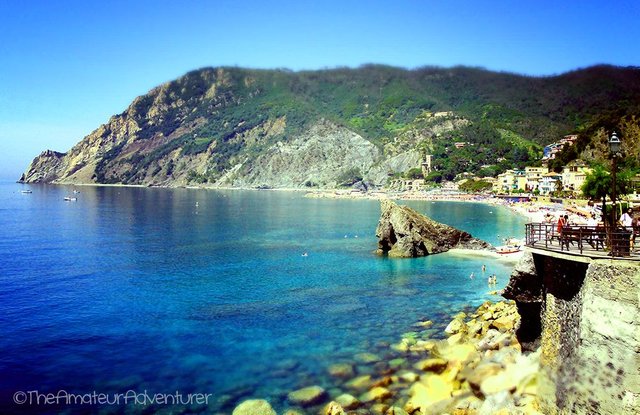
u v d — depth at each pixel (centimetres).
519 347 2861
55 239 9162
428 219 7794
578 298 2027
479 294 4847
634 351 1734
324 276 5791
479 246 7806
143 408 2506
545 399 2183
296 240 9156
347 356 3136
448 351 3072
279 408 2469
